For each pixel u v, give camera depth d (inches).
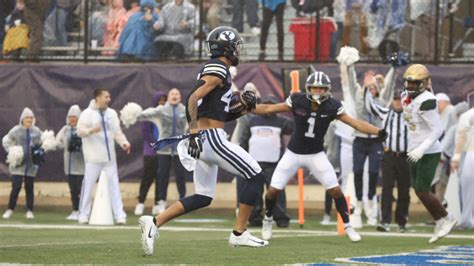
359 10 2573.8
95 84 2657.5
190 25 2664.9
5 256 1235.2
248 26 2637.8
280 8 2593.5
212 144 1288.1
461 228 2166.6
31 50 2723.9
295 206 2544.3
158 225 1272.1
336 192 1608.0
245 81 2588.6
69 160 2314.2
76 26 2716.5
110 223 2144.4
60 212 2608.3
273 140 2124.8
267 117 2130.9
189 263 1173.1
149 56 2679.6
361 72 2534.5
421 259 1257.4
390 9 2561.5
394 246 1520.7
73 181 2320.4
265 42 2608.3
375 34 2568.9
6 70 2694.4
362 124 1572.3
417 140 1628.9
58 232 1829.5
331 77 2554.1
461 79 2509.8
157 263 1166.3
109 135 2190.0
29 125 2343.8
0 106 2691.9
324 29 2591.0
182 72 2623.0
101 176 2164.1
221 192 2583.7
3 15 2723.9
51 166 2655.0
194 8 2659.9
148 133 2431.1
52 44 2723.9
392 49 2554.1
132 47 2682.1
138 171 2620.6
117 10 2696.9
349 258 1268.5
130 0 2691.9
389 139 1967.3
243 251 1366.9
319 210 2532.0
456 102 2512.3
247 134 2167.8
